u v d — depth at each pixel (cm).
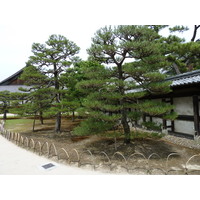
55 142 709
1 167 441
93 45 505
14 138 789
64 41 879
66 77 882
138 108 496
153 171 391
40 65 884
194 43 936
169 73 1441
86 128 537
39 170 417
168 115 491
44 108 944
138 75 529
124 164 434
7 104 1451
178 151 536
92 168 420
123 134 577
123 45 473
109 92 541
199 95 599
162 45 996
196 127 596
